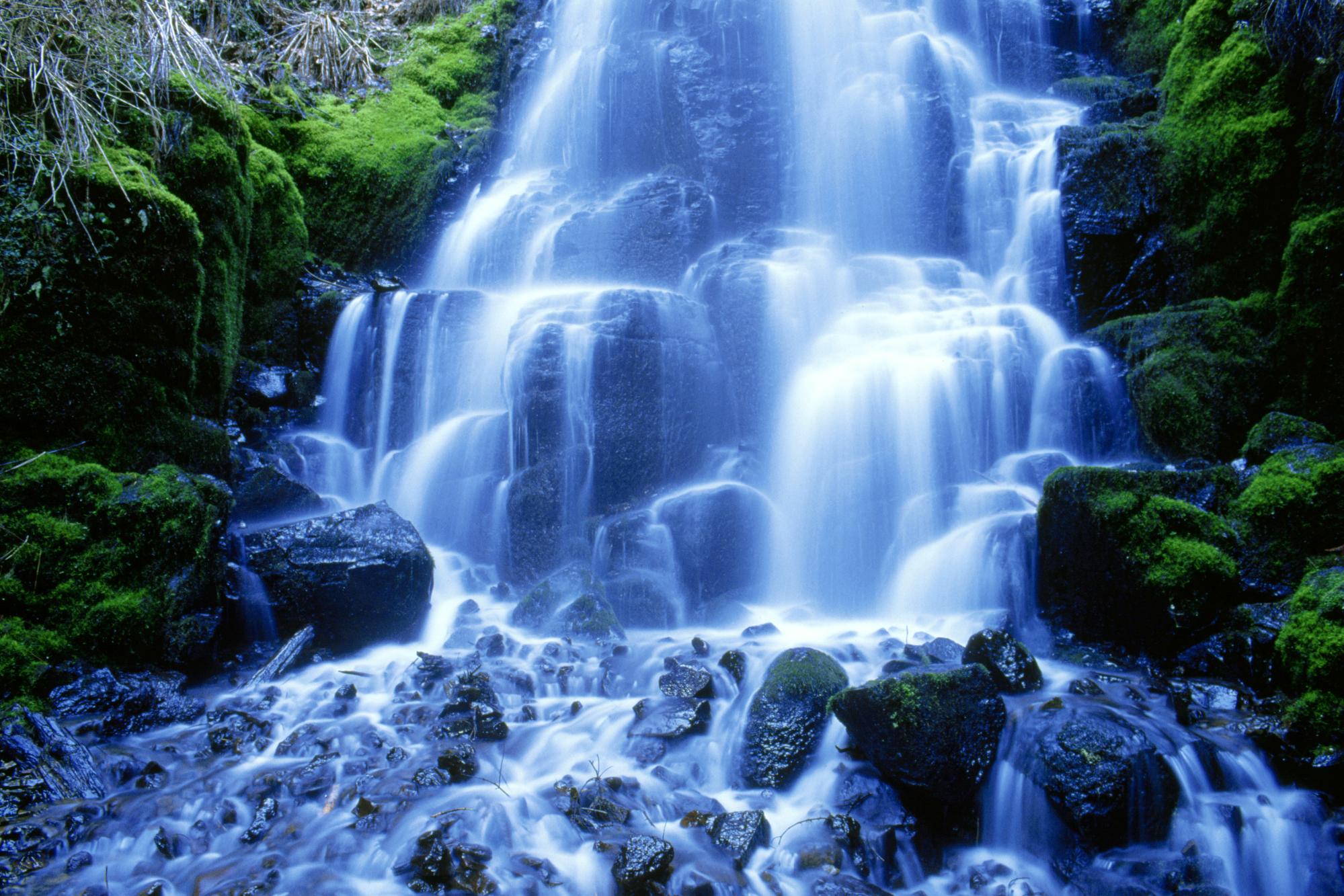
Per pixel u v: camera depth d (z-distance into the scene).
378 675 5.62
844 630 6.30
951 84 10.99
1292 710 4.53
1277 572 5.47
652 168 11.16
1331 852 3.98
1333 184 7.30
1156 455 7.46
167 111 7.00
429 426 8.59
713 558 6.98
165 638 5.37
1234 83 8.16
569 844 3.87
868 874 3.89
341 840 3.85
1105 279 8.80
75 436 5.81
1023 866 4.09
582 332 7.62
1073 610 6.05
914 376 7.55
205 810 4.06
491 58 12.54
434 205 11.08
